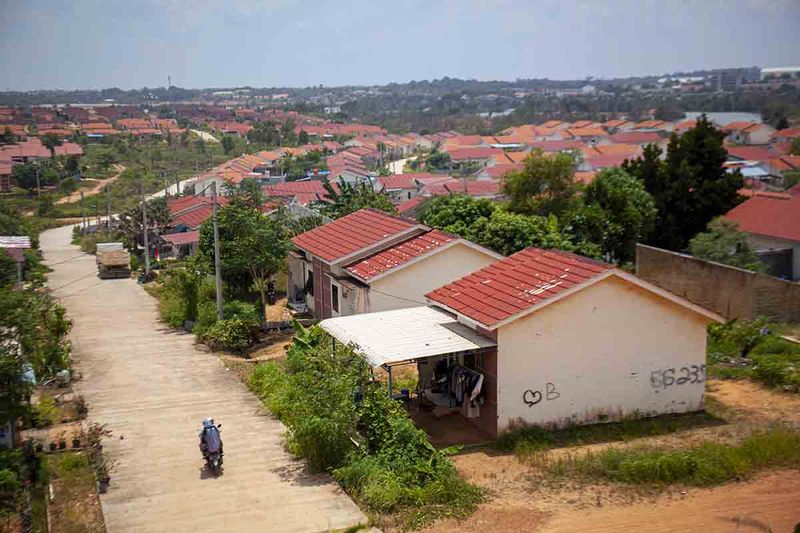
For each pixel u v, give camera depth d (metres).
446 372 20.33
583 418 18.98
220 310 28.56
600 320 18.86
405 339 19.00
